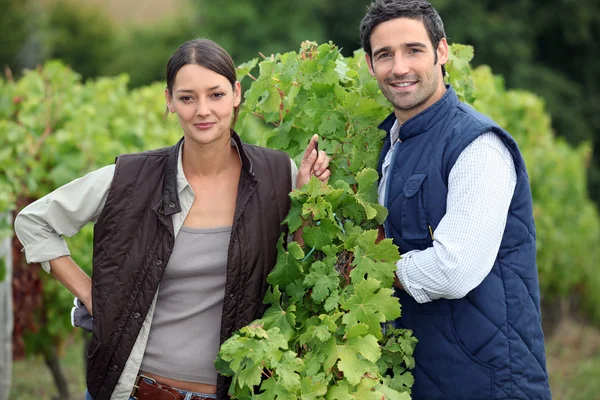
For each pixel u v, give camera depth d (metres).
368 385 2.40
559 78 17.83
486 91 5.84
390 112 3.02
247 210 2.63
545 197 8.01
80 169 5.24
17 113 5.79
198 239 2.64
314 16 19.03
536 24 17.97
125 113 6.65
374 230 2.55
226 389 2.64
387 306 2.46
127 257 2.62
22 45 20.44
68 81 6.60
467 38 17.44
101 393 2.66
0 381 4.48
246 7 18.58
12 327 4.89
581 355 8.38
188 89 2.54
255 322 2.55
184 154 2.70
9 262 4.51
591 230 9.23
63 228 2.72
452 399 2.59
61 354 5.88
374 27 2.64
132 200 2.63
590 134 17.84
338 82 2.99
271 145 3.12
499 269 2.58
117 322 2.62
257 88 3.07
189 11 23.30
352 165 2.87
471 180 2.49
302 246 2.72
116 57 22.11
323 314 2.49
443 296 2.51
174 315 2.66
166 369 2.65
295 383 2.29
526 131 7.84
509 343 2.54
